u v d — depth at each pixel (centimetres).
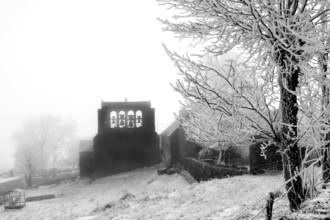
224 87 650
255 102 673
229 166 2508
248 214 1019
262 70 639
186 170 3394
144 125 5012
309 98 614
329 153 851
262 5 554
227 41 605
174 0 621
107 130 4981
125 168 4922
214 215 1199
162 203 1842
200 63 610
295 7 598
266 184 1703
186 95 623
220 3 572
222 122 697
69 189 4562
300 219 582
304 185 666
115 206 2128
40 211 3209
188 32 641
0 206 3900
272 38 590
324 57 720
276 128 695
